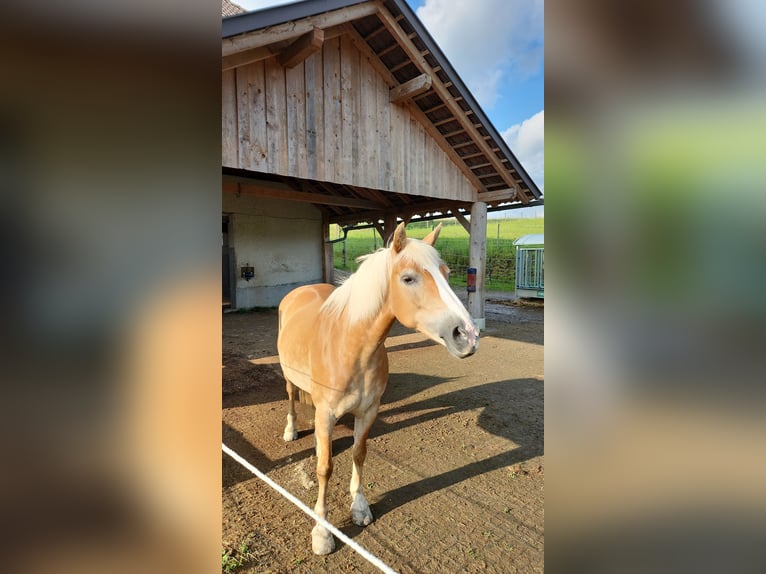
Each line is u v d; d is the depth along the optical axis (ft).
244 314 30.04
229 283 32.30
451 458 9.20
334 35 13.93
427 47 14.35
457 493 7.86
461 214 22.18
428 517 7.15
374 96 15.55
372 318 6.16
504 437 10.24
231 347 19.54
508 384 14.37
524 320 28.14
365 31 14.56
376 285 6.10
